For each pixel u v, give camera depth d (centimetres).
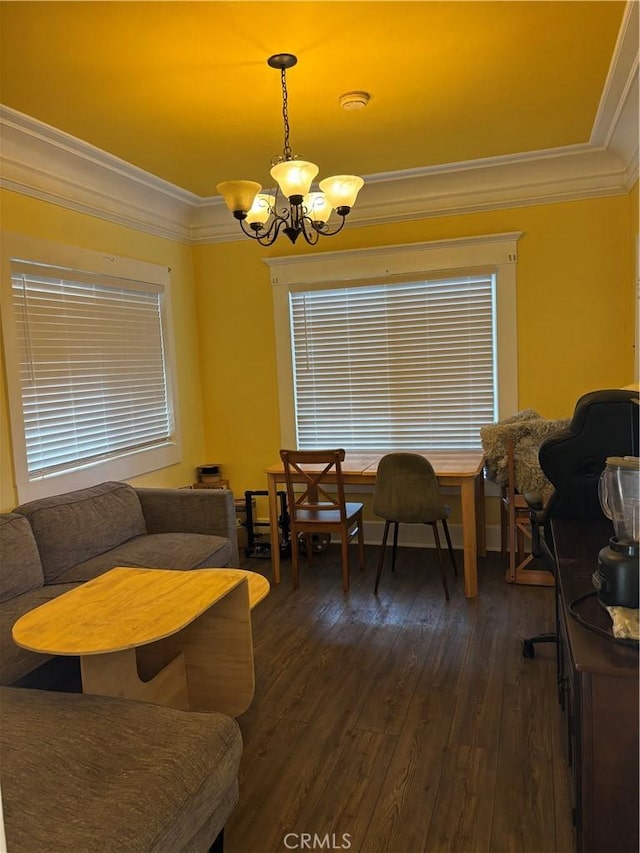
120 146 338
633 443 201
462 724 232
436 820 184
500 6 217
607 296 405
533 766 206
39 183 331
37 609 199
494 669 272
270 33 228
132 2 204
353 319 463
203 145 343
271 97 284
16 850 120
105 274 382
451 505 451
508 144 361
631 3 213
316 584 390
